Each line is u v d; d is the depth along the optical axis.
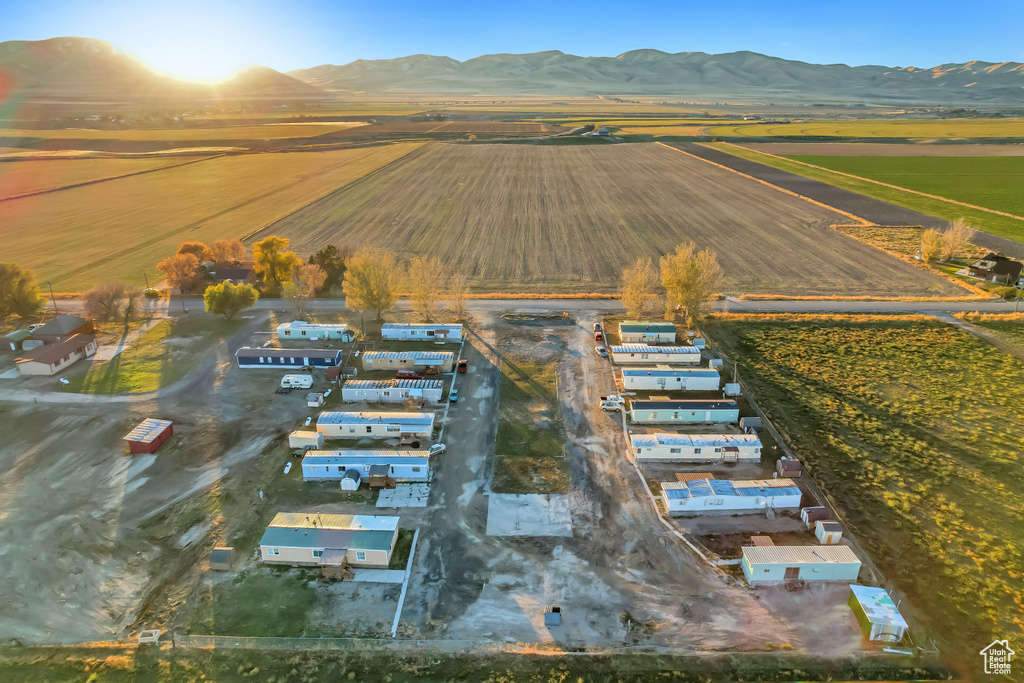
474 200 174.12
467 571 48.03
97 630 42.66
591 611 44.56
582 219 154.50
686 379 74.50
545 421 68.31
